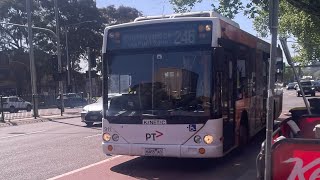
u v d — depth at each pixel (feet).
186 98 29.50
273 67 16.44
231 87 32.96
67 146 45.34
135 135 30.42
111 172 31.17
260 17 73.56
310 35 123.65
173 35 30.22
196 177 29.30
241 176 28.94
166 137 29.63
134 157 37.29
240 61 35.83
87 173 30.91
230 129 32.55
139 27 31.04
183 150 29.12
